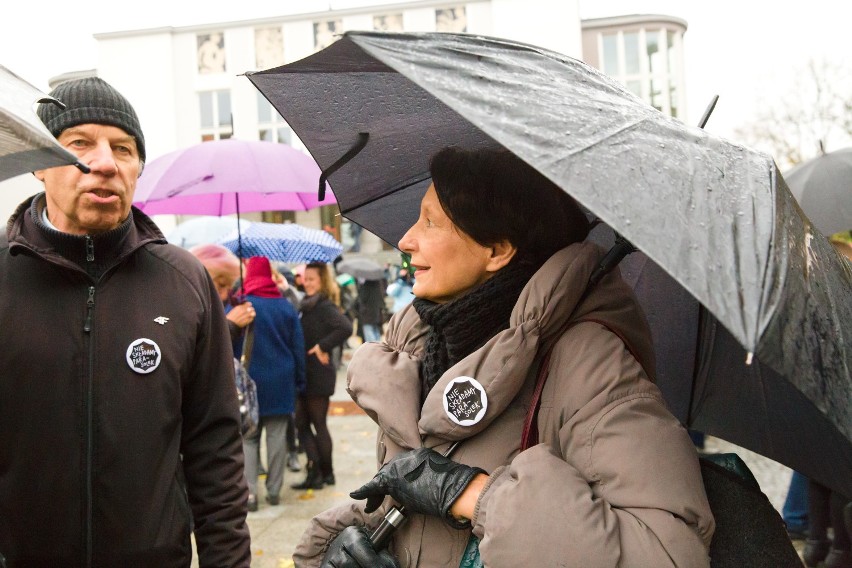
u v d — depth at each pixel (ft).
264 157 15.89
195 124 125.18
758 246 3.26
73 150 5.98
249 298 17.08
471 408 4.25
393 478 4.40
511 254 4.71
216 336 6.70
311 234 25.88
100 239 6.08
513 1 116.47
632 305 4.64
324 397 18.86
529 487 3.88
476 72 3.60
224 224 26.37
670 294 5.66
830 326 3.45
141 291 6.25
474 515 4.07
